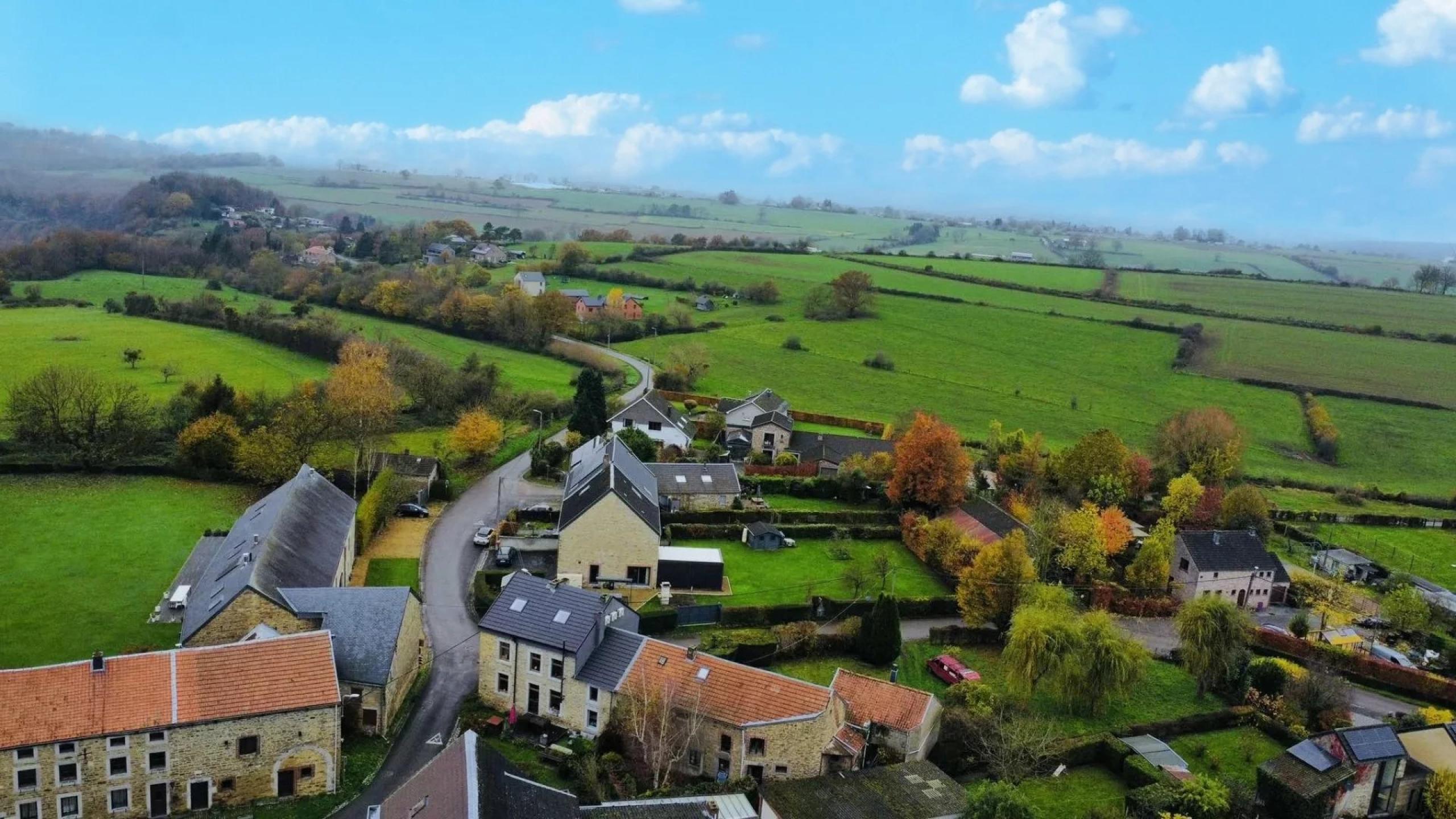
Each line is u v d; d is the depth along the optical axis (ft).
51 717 178.81
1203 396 594.24
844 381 601.21
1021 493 408.67
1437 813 221.66
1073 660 251.60
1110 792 222.48
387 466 367.04
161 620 261.85
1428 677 290.35
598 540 305.94
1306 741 225.35
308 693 195.52
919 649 288.51
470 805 143.84
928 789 199.00
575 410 461.78
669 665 222.07
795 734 208.64
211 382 442.50
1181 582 355.77
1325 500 471.21
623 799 196.13
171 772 186.29
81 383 415.03
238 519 328.29
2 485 361.92
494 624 232.94
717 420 478.59
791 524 370.73
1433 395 598.34
